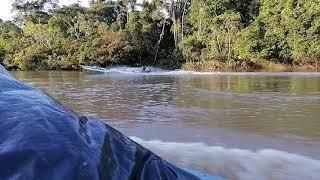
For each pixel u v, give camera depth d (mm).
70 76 24281
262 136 5617
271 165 4125
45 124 1930
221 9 34531
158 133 5934
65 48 37312
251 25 32500
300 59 30547
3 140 1754
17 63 37688
